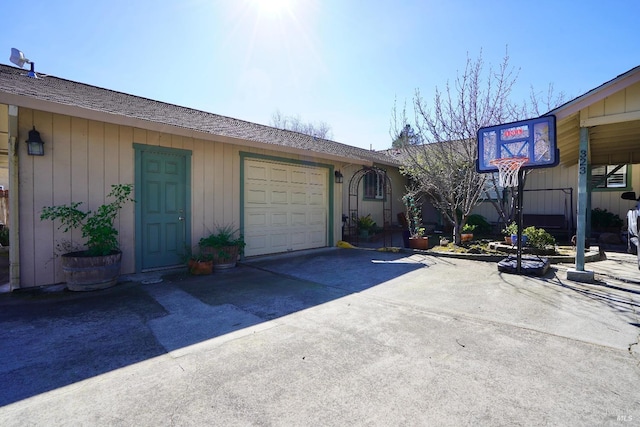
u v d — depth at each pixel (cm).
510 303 428
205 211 657
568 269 598
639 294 460
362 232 1095
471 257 742
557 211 1182
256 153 743
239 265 665
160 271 596
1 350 294
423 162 941
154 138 588
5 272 599
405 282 541
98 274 475
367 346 303
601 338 320
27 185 471
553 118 525
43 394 228
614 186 1094
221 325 354
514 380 246
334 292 482
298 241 849
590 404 217
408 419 202
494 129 588
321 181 910
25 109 467
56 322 360
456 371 258
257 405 215
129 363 271
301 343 310
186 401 220
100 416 204
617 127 609
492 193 1280
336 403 218
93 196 524
